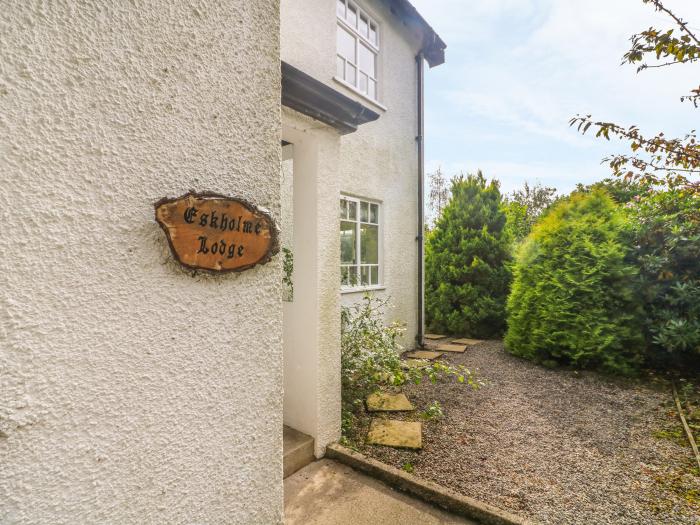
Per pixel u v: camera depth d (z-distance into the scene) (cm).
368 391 349
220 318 88
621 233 482
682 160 295
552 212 545
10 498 58
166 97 78
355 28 554
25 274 60
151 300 75
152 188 76
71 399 64
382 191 589
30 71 60
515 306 561
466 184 782
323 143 266
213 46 88
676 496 228
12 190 58
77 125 66
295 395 280
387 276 598
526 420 339
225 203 87
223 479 88
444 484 239
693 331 410
